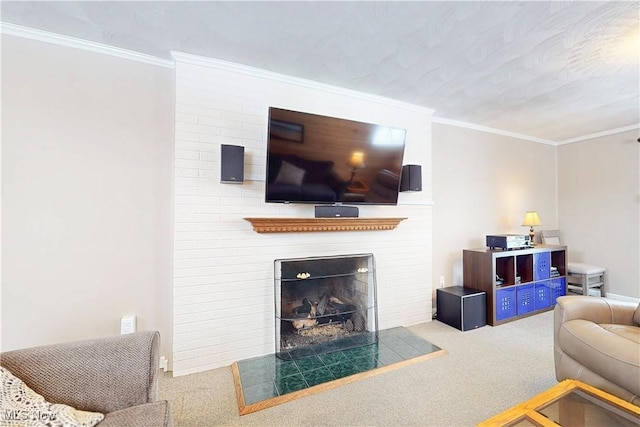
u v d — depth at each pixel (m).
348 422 1.67
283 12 1.72
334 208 2.58
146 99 2.21
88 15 1.76
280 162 2.31
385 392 1.94
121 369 1.23
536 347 2.59
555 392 1.36
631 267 3.86
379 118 2.97
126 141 2.16
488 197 3.96
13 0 1.63
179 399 1.88
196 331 2.22
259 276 2.44
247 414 1.74
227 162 2.19
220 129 2.30
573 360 1.84
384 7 1.67
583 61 2.26
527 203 4.31
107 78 2.11
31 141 1.93
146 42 2.03
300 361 2.34
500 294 3.18
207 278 2.26
